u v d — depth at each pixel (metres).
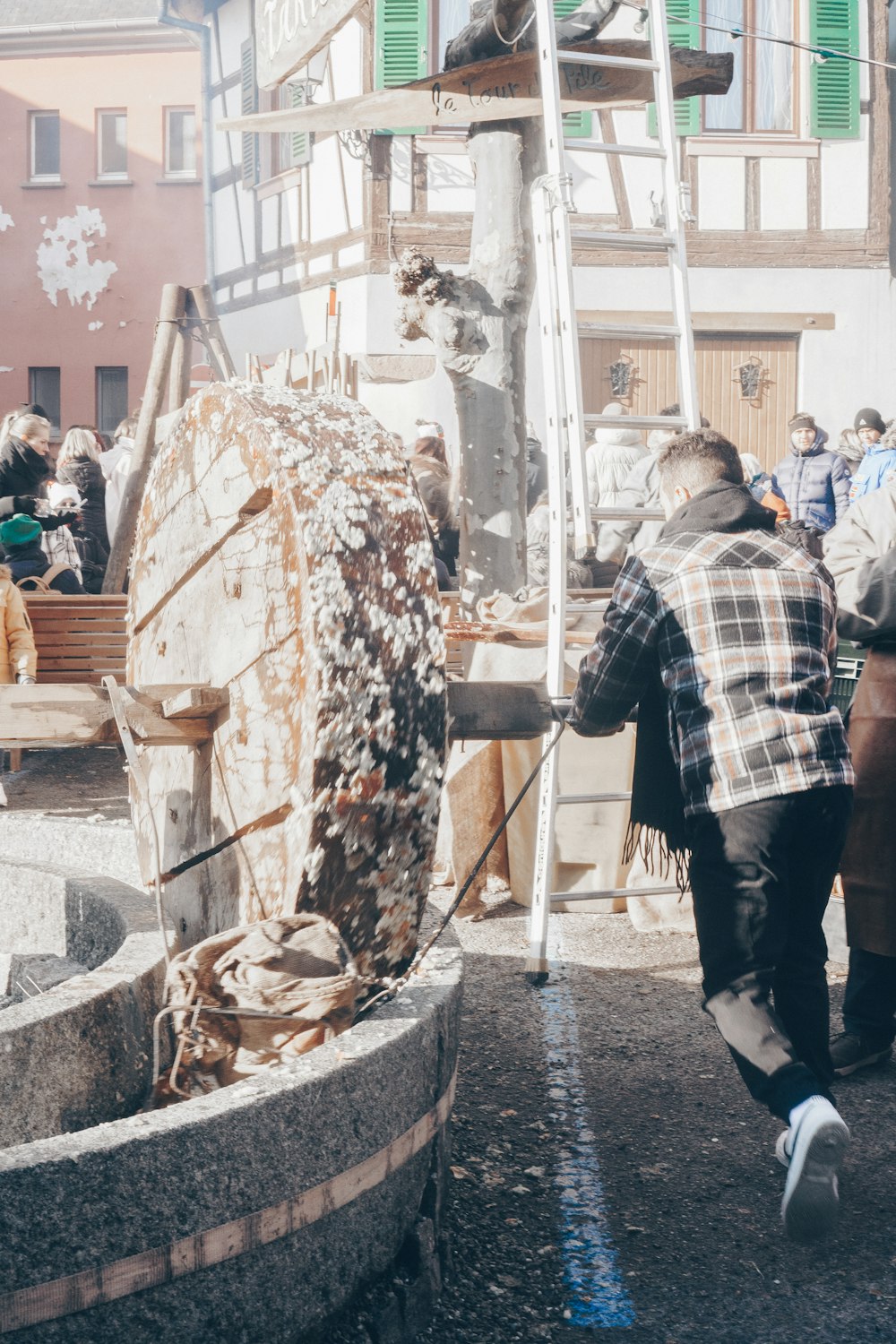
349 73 16.67
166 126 26.53
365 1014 2.77
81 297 26.73
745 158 16.67
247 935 2.66
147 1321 2.12
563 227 4.89
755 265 16.73
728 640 3.12
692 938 5.27
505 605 6.02
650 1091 3.81
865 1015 3.95
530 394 15.34
